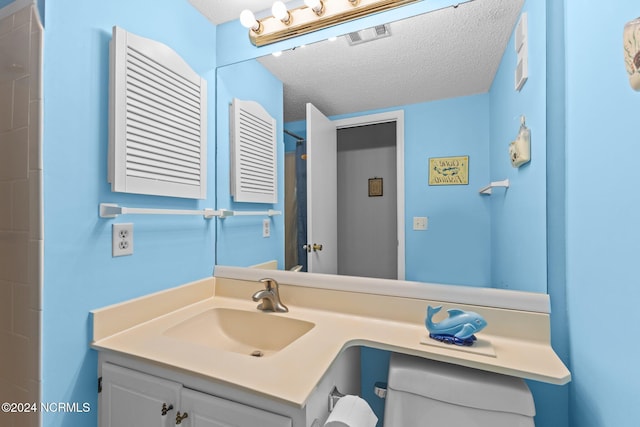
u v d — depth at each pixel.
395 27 1.17
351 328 1.01
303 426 0.65
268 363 0.78
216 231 1.48
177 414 0.77
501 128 1.02
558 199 0.86
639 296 0.55
